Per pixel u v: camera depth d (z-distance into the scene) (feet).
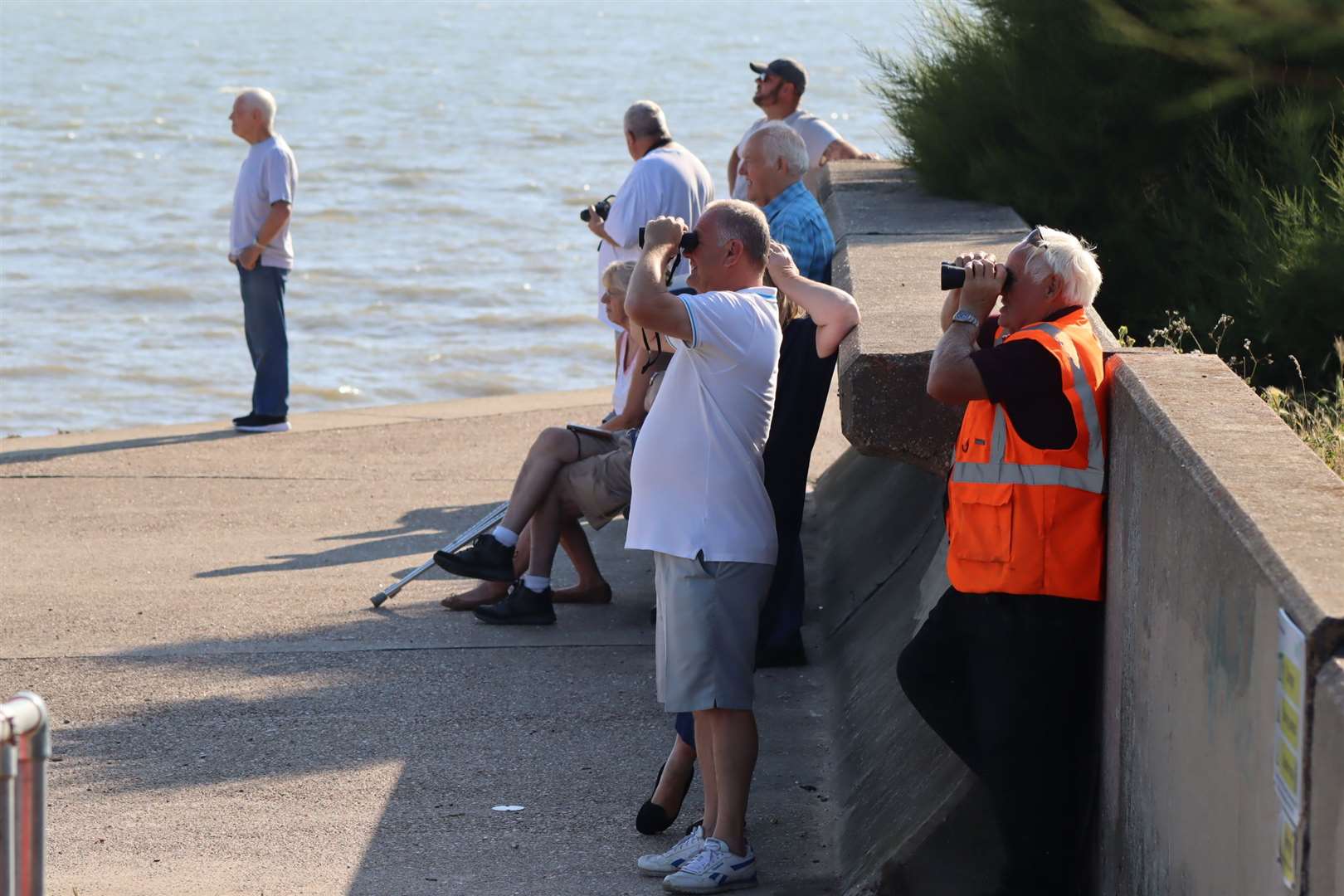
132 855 36.04
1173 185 57.31
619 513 55.16
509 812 38.60
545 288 181.37
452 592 56.54
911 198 62.59
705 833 35.17
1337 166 51.44
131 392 130.93
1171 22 54.65
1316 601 17.10
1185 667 22.39
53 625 53.06
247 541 63.52
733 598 33.32
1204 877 21.17
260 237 79.97
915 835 31.37
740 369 33.22
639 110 61.36
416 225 234.79
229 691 46.85
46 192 269.03
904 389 34.06
